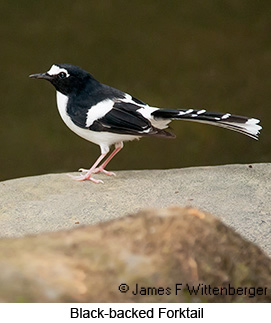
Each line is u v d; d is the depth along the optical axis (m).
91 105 11.14
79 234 6.51
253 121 10.91
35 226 9.44
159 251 6.36
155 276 6.16
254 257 6.94
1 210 10.04
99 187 10.86
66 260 6.08
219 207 9.85
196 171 11.45
